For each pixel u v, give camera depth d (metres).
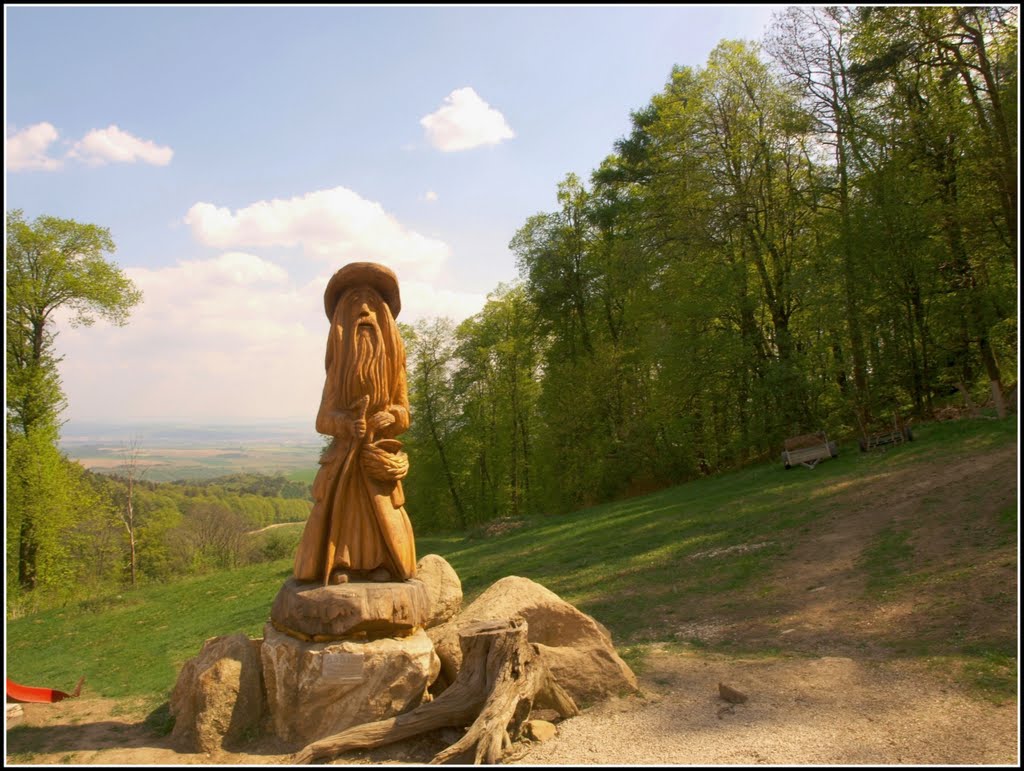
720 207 28.44
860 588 10.75
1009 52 21.19
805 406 26.34
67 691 10.98
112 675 12.16
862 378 25.50
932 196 23.80
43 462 26.47
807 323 26.44
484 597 8.76
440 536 30.42
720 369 27.81
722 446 30.94
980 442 18.41
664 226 31.19
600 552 17.23
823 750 5.88
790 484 20.25
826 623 9.59
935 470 16.98
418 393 37.44
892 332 25.61
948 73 24.25
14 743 7.44
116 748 7.07
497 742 6.03
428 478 37.34
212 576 25.59
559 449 33.41
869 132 25.23
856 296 23.83
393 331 8.16
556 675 7.52
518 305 41.31
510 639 6.76
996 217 23.02
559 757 6.14
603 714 7.16
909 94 24.81
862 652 8.30
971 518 12.73
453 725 6.66
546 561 17.64
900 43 22.92
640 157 38.38
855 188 26.12
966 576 10.07
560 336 39.28
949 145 23.52
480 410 39.06
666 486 30.81
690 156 29.12
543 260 36.97
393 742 6.48
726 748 6.07
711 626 10.31
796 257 28.38
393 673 6.82
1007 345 24.44
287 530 51.78
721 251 29.78
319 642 7.02
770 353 28.45
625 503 26.88
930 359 24.91
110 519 30.55
